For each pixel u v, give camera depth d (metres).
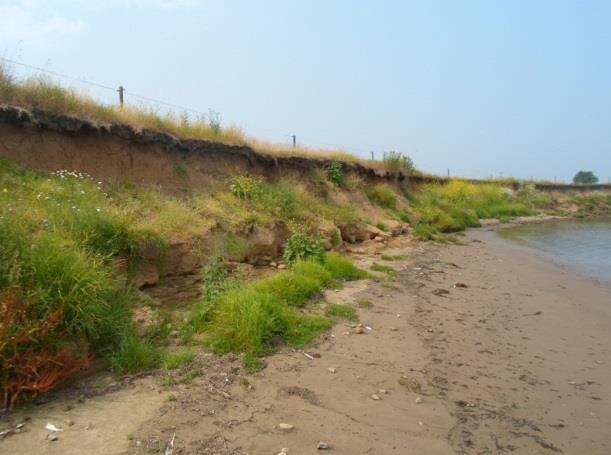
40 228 6.18
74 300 4.93
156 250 7.77
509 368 6.10
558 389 5.59
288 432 4.23
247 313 6.00
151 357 5.24
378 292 9.19
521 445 4.37
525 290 10.56
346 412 4.67
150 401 4.52
